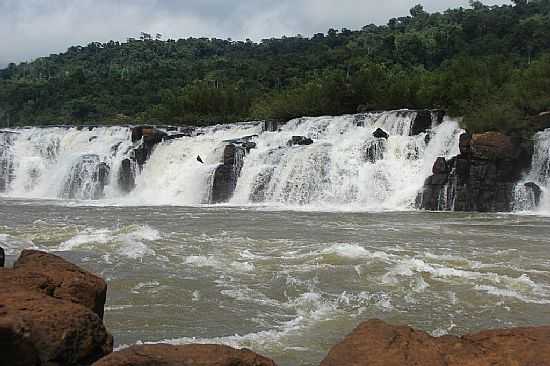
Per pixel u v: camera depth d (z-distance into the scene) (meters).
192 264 15.05
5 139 54.56
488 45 95.19
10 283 6.84
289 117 64.38
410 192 35.56
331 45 139.00
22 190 50.59
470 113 39.44
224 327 9.89
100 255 15.87
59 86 113.50
